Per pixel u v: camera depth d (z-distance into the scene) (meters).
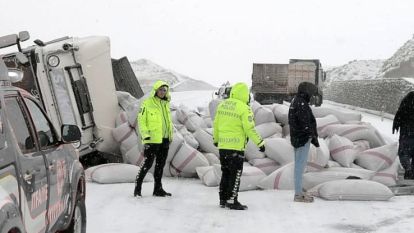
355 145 11.10
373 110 35.22
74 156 6.10
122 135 12.18
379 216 8.09
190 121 13.01
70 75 11.82
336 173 9.70
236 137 8.46
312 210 8.46
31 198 4.33
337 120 12.18
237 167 8.51
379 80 35.12
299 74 36.59
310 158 9.84
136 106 12.15
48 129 5.48
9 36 7.46
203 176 10.77
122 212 8.25
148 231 7.22
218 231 7.28
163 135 9.38
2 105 4.10
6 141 4.00
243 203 8.99
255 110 12.29
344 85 47.78
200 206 8.77
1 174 3.77
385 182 9.98
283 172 10.09
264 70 37.16
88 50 12.06
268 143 10.76
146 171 9.35
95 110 12.16
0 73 4.51
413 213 8.27
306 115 8.79
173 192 9.88
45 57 11.59
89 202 8.90
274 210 8.48
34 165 4.51
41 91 11.58
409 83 28.56
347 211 8.40
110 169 10.77
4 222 3.60
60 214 5.35
